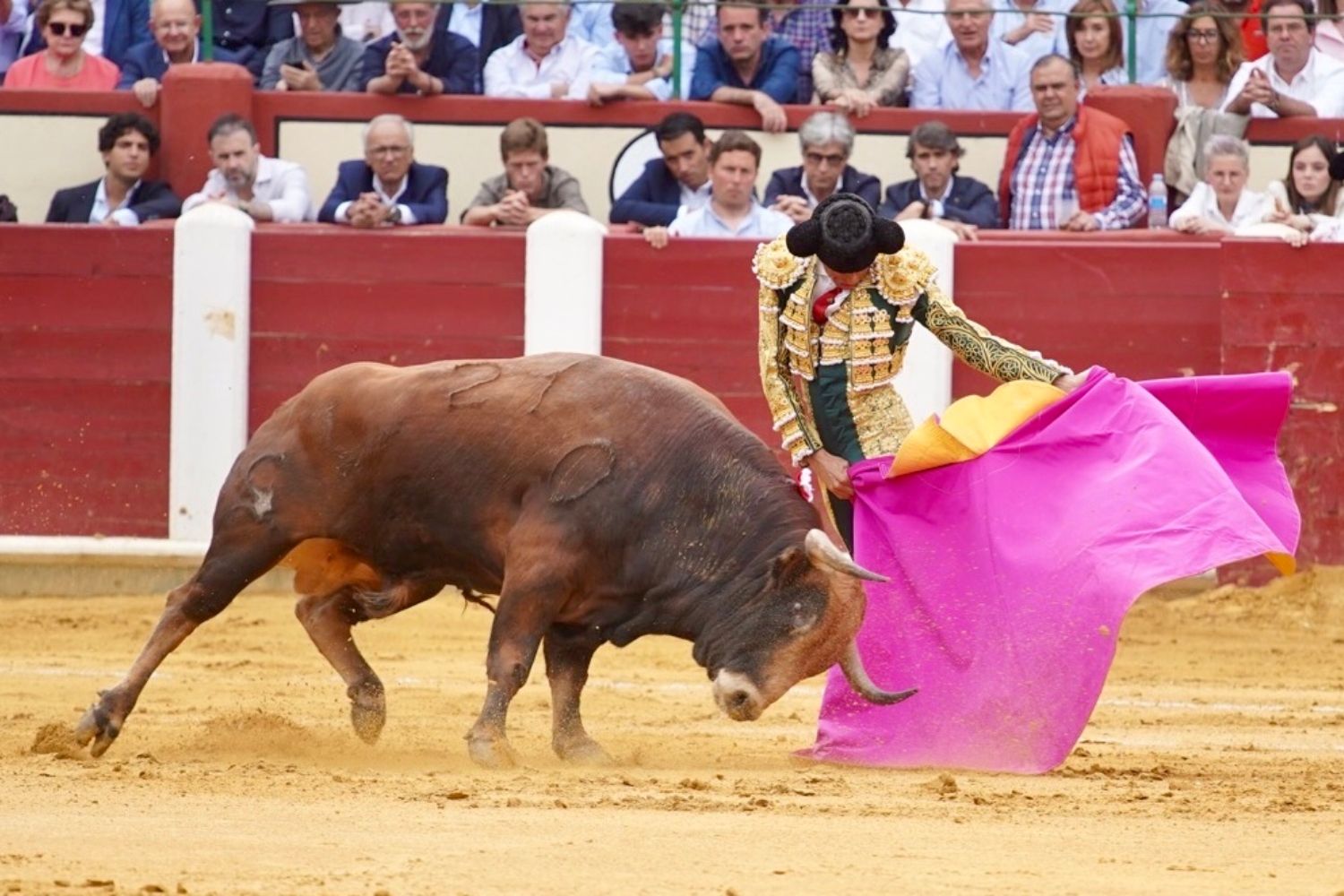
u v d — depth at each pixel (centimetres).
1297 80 3316
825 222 1703
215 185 3278
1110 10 3300
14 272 3225
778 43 3350
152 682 2386
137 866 1170
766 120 3244
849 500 1770
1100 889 1147
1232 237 3128
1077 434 1719
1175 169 3256
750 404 3155
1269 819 1434
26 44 3500
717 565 1655
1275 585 3092
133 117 3269
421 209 3241
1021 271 3139
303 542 1823
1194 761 1800
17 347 3228
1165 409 1720
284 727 1839
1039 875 1185
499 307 3183
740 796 1505
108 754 1781
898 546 1734
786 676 1619
